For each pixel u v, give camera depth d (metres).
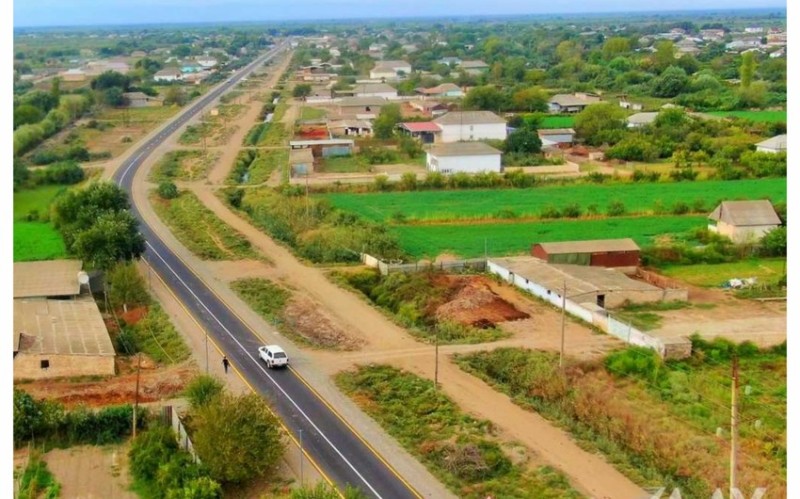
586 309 58.53
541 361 51.09
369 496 37.38
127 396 47.59
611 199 96.06
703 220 86.00
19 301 59.12
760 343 54.25
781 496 37.22
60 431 43.09
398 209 92.88
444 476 38.97
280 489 38.06
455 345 55.09
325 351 54.59
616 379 49.53
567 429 43.72
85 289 62.97
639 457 41.75
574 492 37.25
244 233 84.00
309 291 66.75
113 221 69.81
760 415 44.56
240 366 51.84
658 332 55.88
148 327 58.91
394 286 67.69
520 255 74.19
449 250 77.19
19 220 89.50
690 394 46.97
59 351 50.47
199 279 69.69
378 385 49.12
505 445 41.69
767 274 69.06
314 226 85.25
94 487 38.75
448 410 45.50
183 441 41.34
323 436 42.94
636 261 70.19
